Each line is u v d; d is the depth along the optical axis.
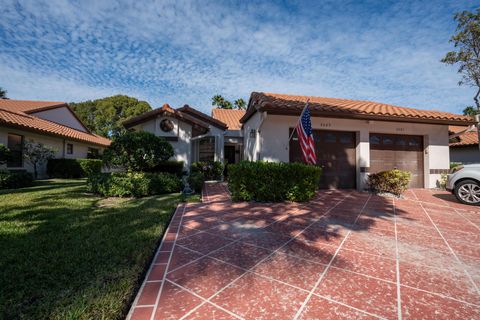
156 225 3.77
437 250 2.89
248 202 5.91
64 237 3.13
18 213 4.41
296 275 2.23
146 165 7.39
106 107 32.31
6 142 10.25
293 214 4.70
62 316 1.59
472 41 11.22
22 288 1.93
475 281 2.16
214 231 3.58
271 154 7.86
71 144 15.45
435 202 6.20
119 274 2.15
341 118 8.09
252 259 2.59
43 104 16.61
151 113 10.91
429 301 1.84
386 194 7.34
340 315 1.65
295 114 7.51
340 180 8.60
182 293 1.91
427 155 9.13
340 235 3.43
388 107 9.91
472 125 8.84
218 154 13.24
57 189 7.84
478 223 4.16
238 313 1.67
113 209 4.88
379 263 2.51
